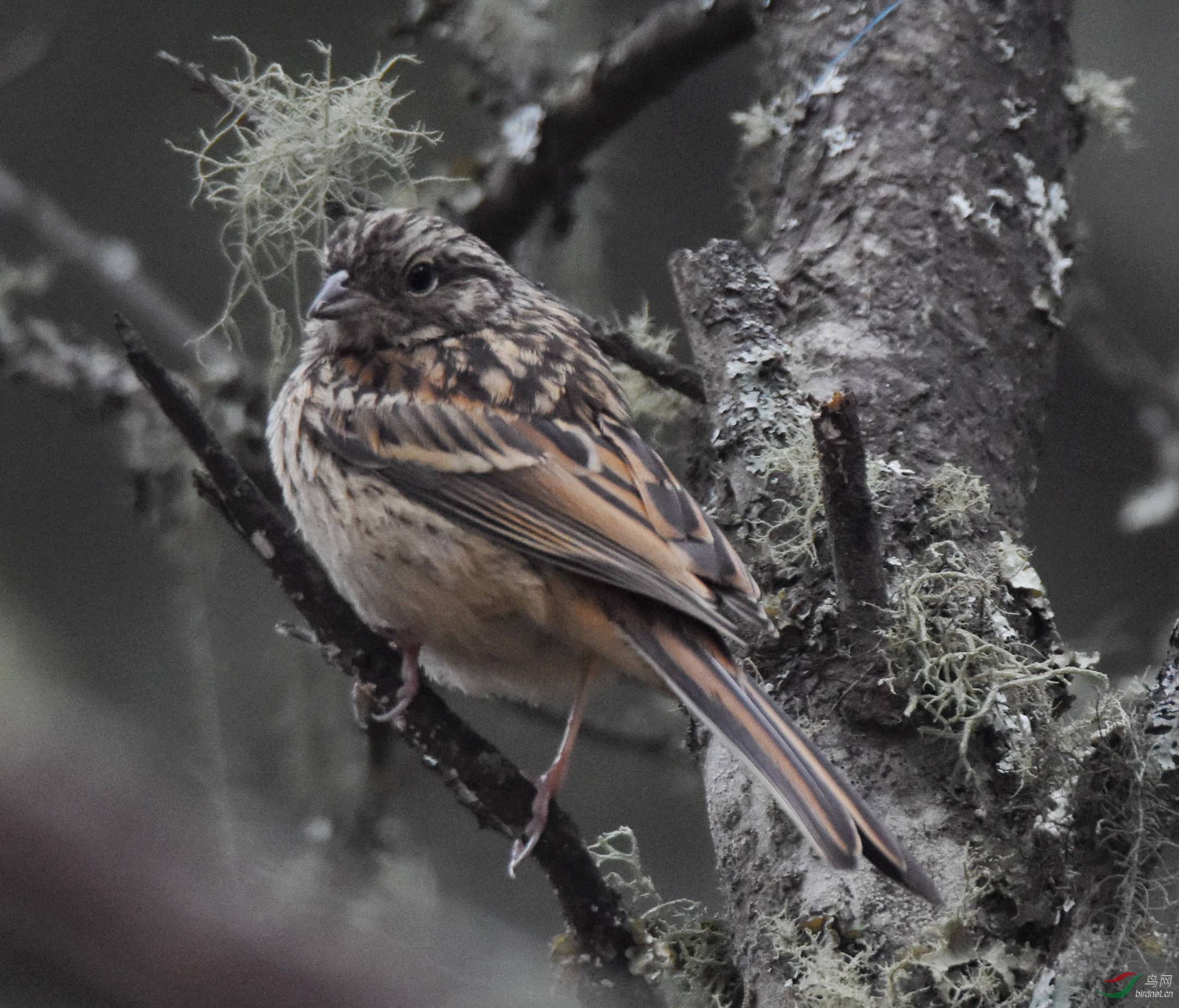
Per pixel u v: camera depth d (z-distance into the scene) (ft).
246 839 9.11
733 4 28.45
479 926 18.19
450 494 22.13
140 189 45.60
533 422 22.50
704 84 43.45
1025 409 23.29
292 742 33.99
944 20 25.34
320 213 23.82
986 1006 16.01
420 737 19.51
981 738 18.07
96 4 45.70
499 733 39.55
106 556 44.09
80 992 5.98
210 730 32.19
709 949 18.53
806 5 26.22
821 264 23.67
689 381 24.30
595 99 29.89
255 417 32.73
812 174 24.82
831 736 18.53
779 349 21.40
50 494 44.55
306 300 31.96
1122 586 38.63
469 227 31.12
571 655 21.80
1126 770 15.83
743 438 20.90
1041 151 25.14
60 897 5.97
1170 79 40.27
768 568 19.97
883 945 16.88
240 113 23.75
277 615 34.73
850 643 18.26
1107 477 39.22
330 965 6.57
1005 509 22.12
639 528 20.51
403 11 42.96
